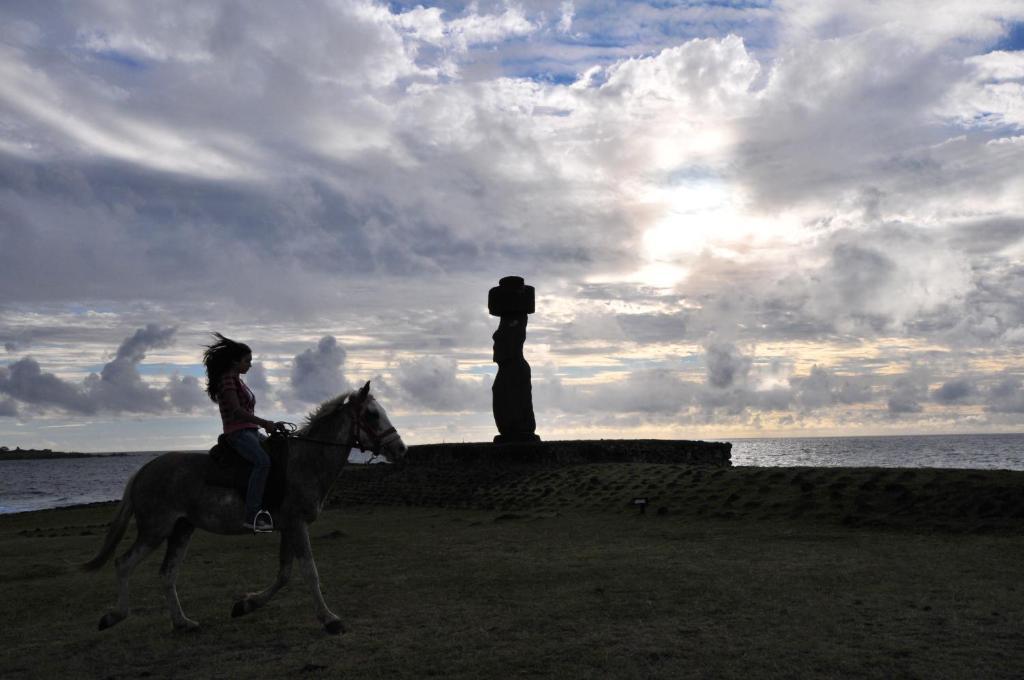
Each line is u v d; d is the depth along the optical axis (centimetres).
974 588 839
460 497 2403
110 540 770
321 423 802
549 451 2639
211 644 702
